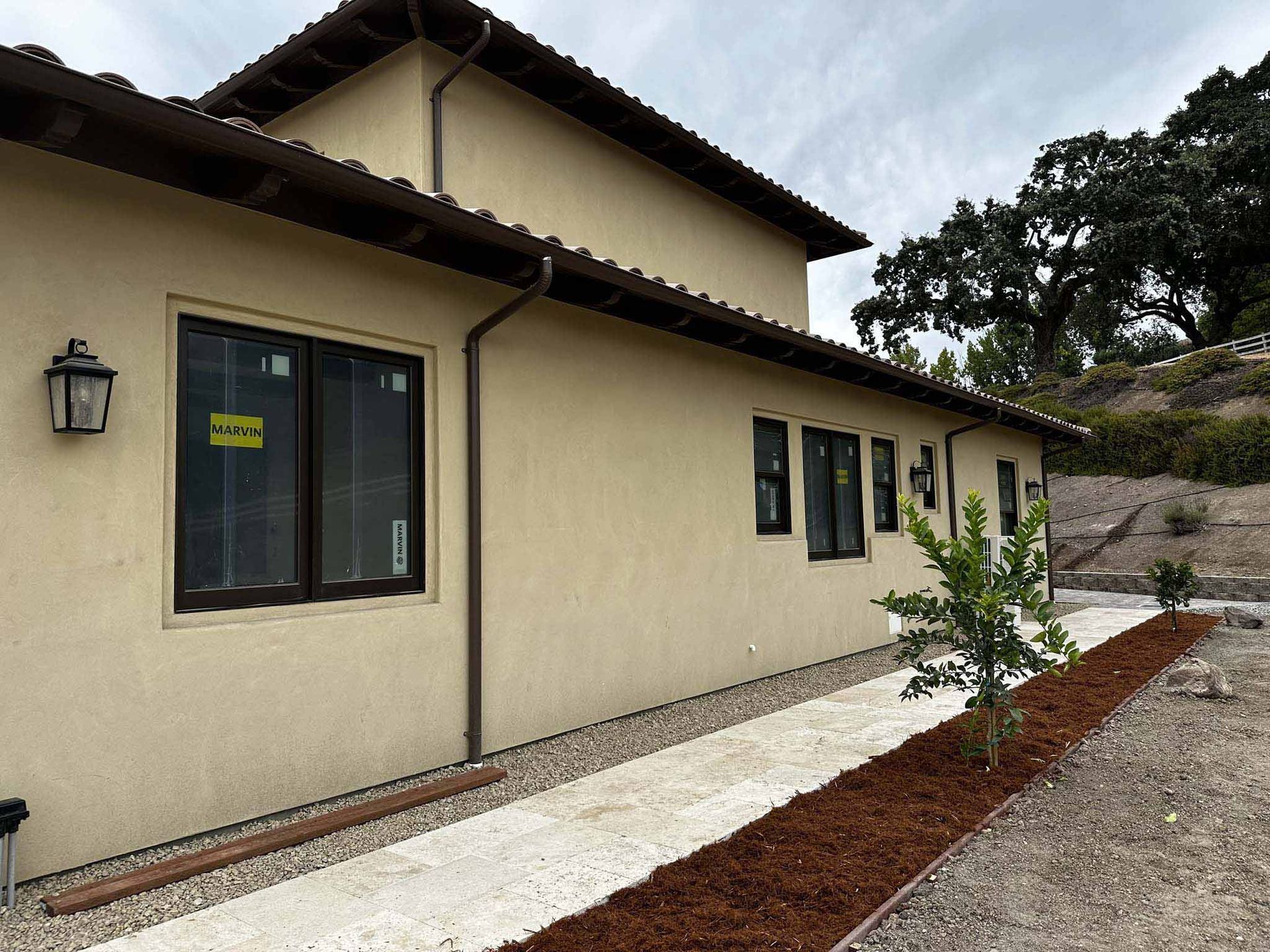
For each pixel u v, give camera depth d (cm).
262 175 376
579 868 360
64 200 359
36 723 339
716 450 785
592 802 453
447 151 682
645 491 694
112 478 368
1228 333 4116
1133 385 3088
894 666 905
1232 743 588
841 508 1020
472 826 417
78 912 319
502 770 504
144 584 376
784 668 862
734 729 623
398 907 322
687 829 407
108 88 306
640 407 695
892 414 1121
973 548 514
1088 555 2136
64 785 347
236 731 407
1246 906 335
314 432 461
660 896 327
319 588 460
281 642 428
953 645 513
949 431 1272
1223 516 2031
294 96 762
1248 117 3703
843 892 330
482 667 540
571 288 581
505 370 571
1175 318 4244
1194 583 1160
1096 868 373
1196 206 3478
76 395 344
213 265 411
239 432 432
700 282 981
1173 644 1008
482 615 543
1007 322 3981
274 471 447
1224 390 2698
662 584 708
